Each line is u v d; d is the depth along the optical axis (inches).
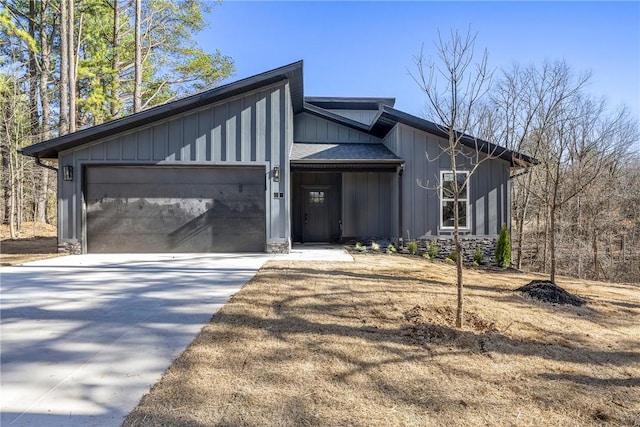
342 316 165.3
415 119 410.9
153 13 701.3
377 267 294.8
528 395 100.3
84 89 742.5
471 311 174.2
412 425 84.7
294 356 122.8
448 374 111.7
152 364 116.6
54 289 219.9
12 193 548.1
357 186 474.9
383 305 181.8
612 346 139.6
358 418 87.1
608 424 87.7
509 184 421.7
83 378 107.2
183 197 382.6
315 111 523.8
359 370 113.2
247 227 384.2
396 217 440.5
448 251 419.2
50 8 696.4
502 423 86.7
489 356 126.0
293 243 482.9
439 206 422.9
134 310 176.2
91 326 153.9
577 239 605.9
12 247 446.0
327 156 441.1
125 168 380.5
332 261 325.1
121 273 269.6
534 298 206.2
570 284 279.9
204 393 97.9
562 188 446.3
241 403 93.0
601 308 195.0
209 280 243.9
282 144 380.5
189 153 375.6
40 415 87.5
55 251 404.5
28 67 658.8
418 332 146.2
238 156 377.4
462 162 422.6
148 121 370.6
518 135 642.2
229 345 132.0
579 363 122.9
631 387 106.8
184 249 381.1
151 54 737.0
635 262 608.4
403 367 115.7
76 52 694.5
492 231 420.5
